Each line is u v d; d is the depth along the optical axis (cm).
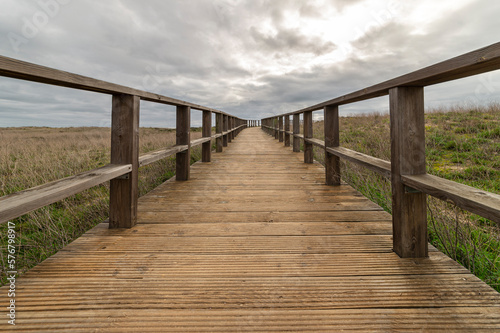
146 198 252
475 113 762
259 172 381
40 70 97
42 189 107
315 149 617
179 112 332
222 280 114
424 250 132
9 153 608
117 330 83
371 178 313
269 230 172
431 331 83
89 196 310
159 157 225
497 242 160
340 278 115
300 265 126
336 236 162
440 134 537
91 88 136
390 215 200
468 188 100
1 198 93
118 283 110
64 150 728
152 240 156
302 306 96
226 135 744
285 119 754
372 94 173
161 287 108
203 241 155
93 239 156
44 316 89
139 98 184
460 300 98
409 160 132
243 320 88
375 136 604
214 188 291
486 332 82
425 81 116
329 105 290
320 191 275
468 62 83
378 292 104
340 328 85
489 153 393
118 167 161
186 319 89
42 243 191
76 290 104
